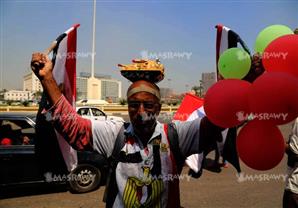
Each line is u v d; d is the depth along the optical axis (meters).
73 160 2.02
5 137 5.88
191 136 1.90
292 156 2.97
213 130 1.90
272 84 1.88
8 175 5.72
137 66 1.94
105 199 1.91
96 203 5.69
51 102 1.79
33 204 5.67
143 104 1.86
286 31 2.38
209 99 1.90
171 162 1.87
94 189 6.38
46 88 1.79
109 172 1.92
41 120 1.89
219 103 1.85
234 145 1.98
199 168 2.09
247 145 2.04
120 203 1.85
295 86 1.89
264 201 5.63
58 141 1.95
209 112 1.88
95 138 1.88
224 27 2.24
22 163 5.79
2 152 5.70
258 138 2.03
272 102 1.89
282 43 2.11
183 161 1.94
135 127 1.88
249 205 5.42
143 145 1.88
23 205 5.62
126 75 1.97
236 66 2.07
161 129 1.91
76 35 2.06
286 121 1.98
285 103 1.89
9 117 6.03
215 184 6.74
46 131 1.92
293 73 2.11
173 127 1.92
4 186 5.70
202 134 1.89
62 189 6.48
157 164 1.85
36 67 1.79
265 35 2.43
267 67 2.13
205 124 1.90
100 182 6.45
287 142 3.04
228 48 2.23
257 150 2.03
